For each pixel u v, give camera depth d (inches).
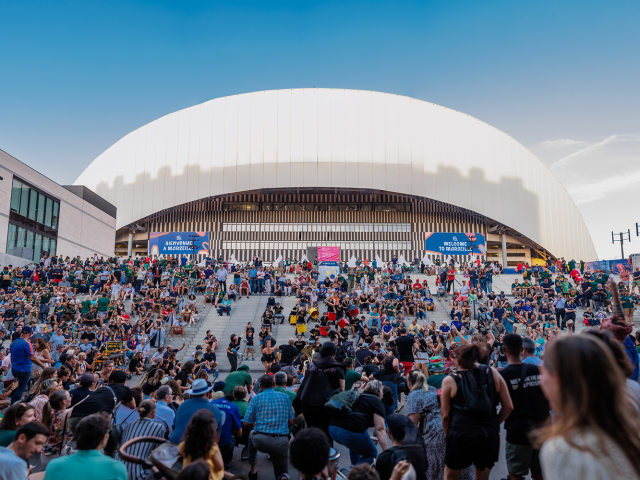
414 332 795.4
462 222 2511.1
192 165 2390.5
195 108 2440.9
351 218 2492.6
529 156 2571.4
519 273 1430.9
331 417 216.7
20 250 1365.7
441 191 2370.8
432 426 219.5
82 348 664.4
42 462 254.8
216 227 2475.4
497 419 167.9
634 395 104.2
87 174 2541.8
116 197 2429.9
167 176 2397.9
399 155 2372.0
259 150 2362.2
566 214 2662.4
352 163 2340.1
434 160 2391.7
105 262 1243.8
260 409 243.8
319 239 2465.6
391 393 286.2
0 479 160.7
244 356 807.1
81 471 144.5
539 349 641.6
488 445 162.9
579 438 69.9
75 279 1107.3
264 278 1198.3
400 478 138.9
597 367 71.4
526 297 1000.2
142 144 2454.5
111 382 261.6
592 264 1435.8
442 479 214.8
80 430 151.3
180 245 1610.5
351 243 2463.1
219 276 1131.9
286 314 1038.4
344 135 2363.4
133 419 242.7
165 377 374.0
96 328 776.3
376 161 2352.4
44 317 896.9
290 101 2394.2
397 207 2507.4
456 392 169.6
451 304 1082.7
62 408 260.4
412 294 1039.0
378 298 1055.0
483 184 2421.3
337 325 860.0
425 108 2432.3
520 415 179.3
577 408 71.4
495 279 1435.8
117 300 925.8
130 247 2468.0
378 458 168.1
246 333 806.5
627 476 66.3
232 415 255.1
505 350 190.1
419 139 2399.1
